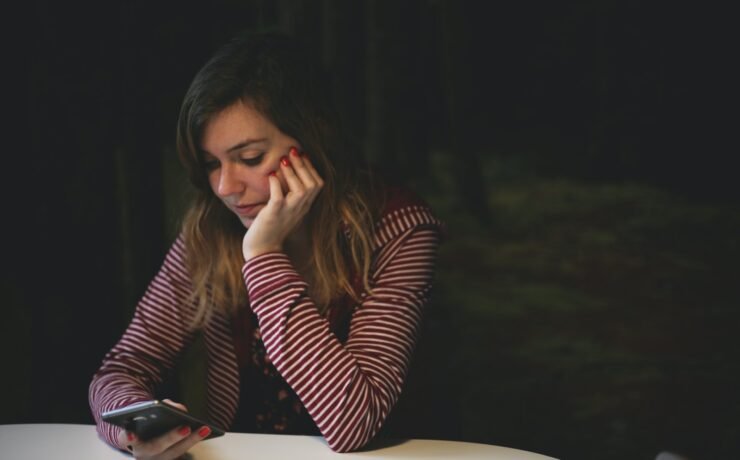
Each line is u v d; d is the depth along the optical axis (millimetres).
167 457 1310
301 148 1488
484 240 5359
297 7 4691
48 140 2564
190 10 3084
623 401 4141
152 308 1715
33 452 1373
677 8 5434
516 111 5590
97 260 2682
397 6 5262
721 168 5281
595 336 4613
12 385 2518
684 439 3883
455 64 5473
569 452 3873
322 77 1533
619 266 5047
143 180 2855
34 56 2537
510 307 4891
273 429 1664
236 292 1637
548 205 5414
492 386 4281
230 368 1684
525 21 5605
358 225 1545
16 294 2506
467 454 1355
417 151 5480
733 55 5363
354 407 1373
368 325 1524
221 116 1432
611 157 5484
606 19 5465
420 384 1837
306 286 1461
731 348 4438
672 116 5367
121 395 1516
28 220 2533
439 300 4973
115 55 2781
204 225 1623
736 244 5023
